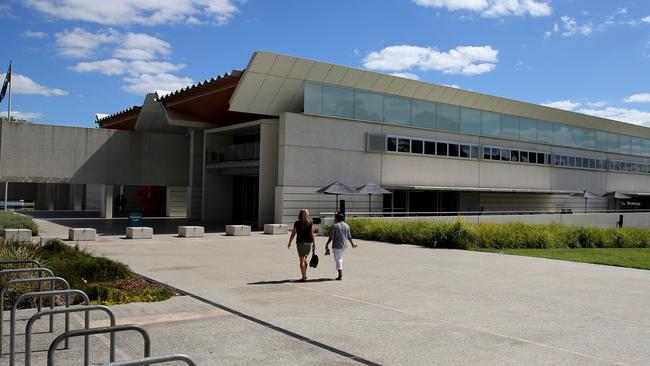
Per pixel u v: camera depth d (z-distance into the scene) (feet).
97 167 122.62
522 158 139.44
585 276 45.78
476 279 43.01
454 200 129.90
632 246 81.46
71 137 119.44
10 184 209.87
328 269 47.55
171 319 27.66
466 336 25.20
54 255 44.60
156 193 146.92
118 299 31.94
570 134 153.99
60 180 117.91
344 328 26.35
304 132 99.50
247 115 110.22
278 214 96.89
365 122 108.17
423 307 31.60
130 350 22.21
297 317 28.53
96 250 60.29
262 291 35.96
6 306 28.99
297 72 97.71
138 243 69.72
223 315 28.71
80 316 27.66
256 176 117.60
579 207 157.17
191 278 41.01
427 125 118.21
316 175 100.89
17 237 66.54
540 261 56.70
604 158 166.09
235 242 72.54
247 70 93.40
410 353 22.41
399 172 113.39
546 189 146.20
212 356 21.71
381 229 80.59
